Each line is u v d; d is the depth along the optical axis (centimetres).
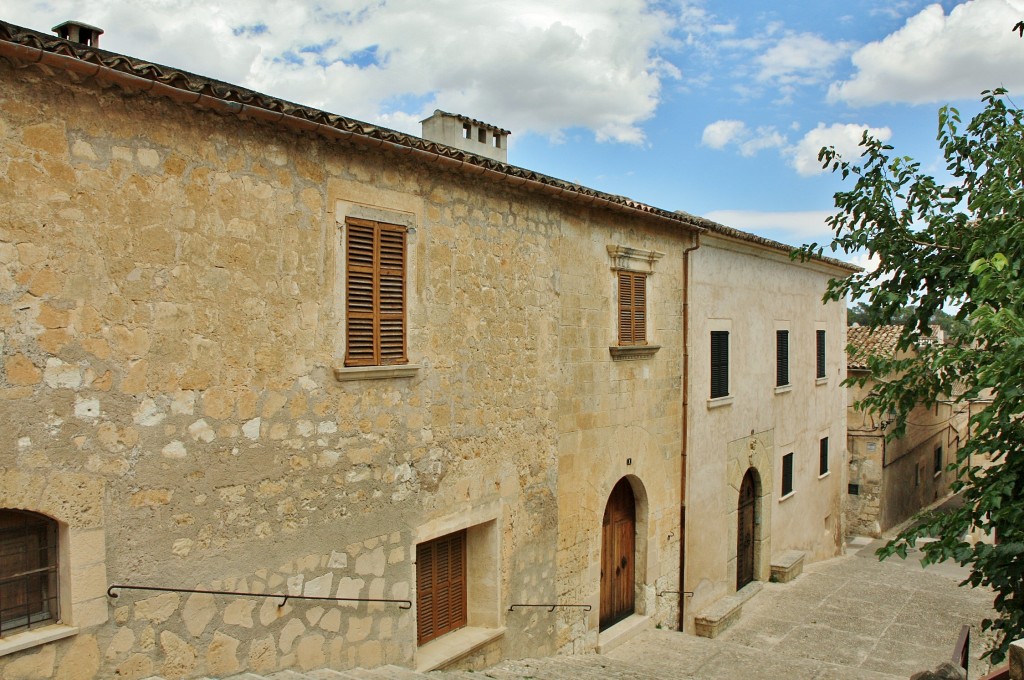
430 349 809
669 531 1259
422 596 853
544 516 981
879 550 696
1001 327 557
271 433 661
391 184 764
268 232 656
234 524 635
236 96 598
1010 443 656
